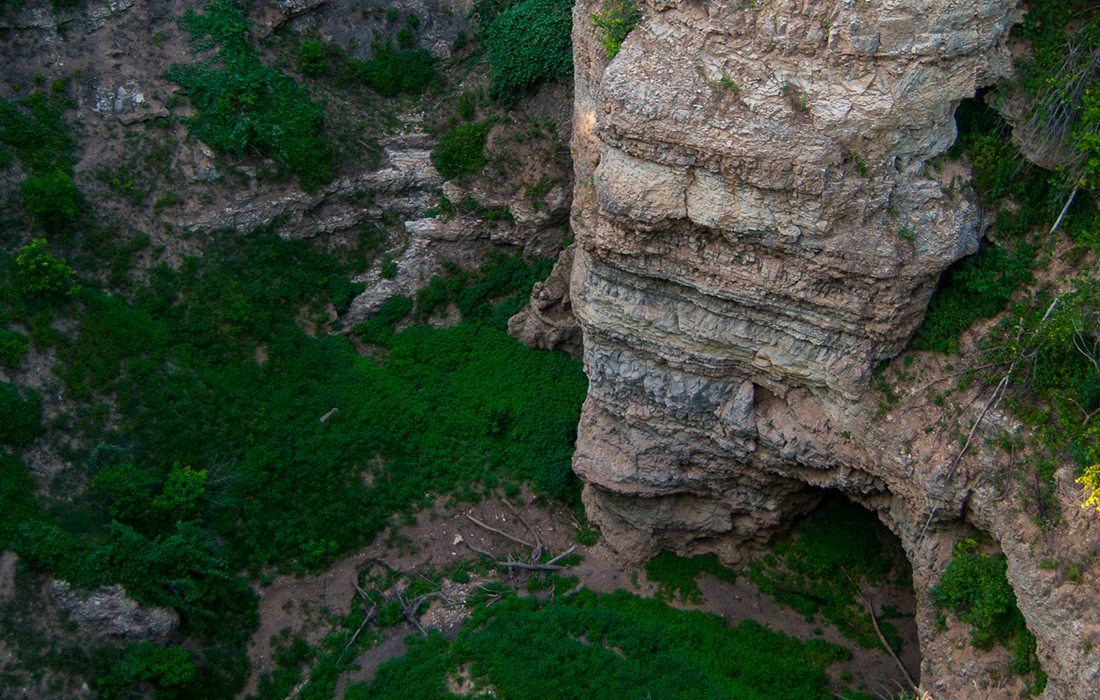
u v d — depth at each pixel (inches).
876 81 834.8
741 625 1104.2
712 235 930.7
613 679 1026.7
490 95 1405.0
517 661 1040.8
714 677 1043.9
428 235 1385.3
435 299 1373.0
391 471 1224.8
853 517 1131.9
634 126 892.6
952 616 920.3
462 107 1400.1
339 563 1168.2
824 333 927.7
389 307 1363.2
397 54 1427.2
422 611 1128.8
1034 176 882.1
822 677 1049.5
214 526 1139.9
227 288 1269.7
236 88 1314.0
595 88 949.8
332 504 1188.5
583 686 1022.4
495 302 1397.6
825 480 1012.5
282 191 1328.7
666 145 891.4
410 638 1099.3
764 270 917.8
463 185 1381.6
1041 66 856.9
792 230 882.1
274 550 1153.4
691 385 1028.5
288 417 1228.5
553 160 1380.4
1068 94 842.2
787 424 994.7
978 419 878.4
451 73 1437.0
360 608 1137.4
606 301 1017.5
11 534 1034.1
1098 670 772.6
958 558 904.9
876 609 1099.3
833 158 852.0
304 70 1379.2
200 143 1295.5
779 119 855.1
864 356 923.4
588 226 989.2
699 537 1151.6
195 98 1301.7
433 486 1222.3
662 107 879.7
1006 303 893.8
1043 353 858.8
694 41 883.4
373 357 1330.0
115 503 1085.1
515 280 1403.8
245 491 1165.1
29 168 1206.9
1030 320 875.4
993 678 877.2
